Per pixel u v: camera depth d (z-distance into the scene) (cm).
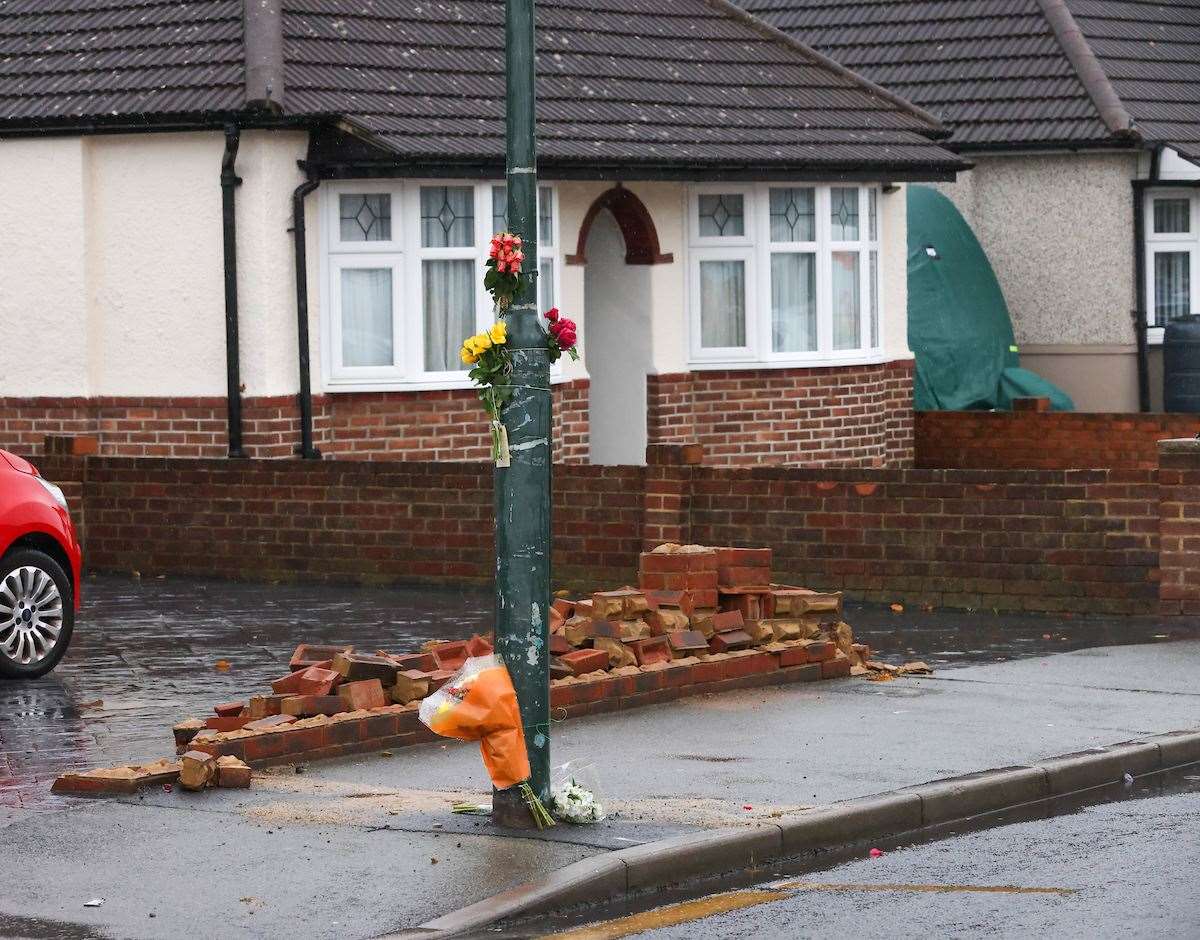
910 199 2952
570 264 2344
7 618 1427
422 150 2072
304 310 2103
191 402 2116
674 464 1855
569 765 1052
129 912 855
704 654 1385
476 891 884
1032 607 1767
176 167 2111
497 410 995
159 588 1934
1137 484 1739
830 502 1830
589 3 2520
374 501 1950
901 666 1466
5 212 2172
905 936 842
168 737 1227
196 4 2203
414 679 1222
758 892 920
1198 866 955
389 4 2291
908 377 2722
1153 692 1370
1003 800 1098
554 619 1361
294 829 984
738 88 2520
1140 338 2969
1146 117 2964
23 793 1066
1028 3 3114
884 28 3189
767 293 2492
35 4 2288
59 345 2158
